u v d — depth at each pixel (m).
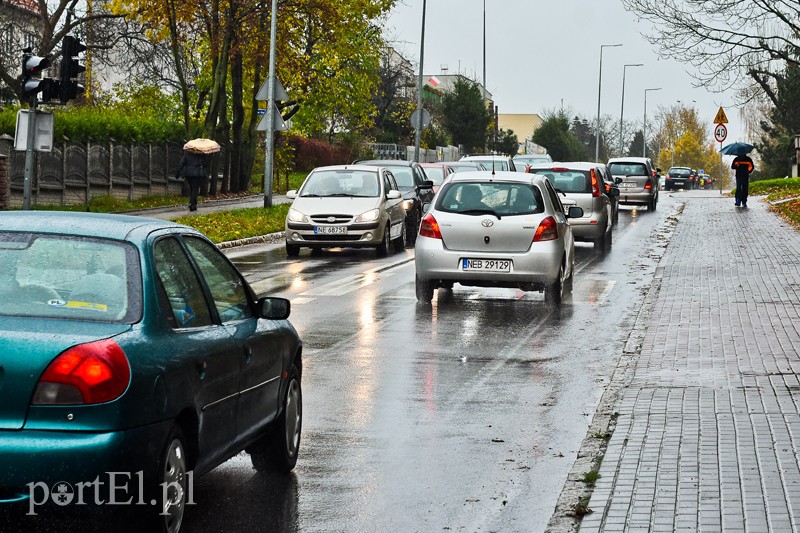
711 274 21.14
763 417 9.31
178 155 46.47
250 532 6.59
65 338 5.50
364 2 50.91
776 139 88.31
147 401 5.61
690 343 13.40
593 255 26.94
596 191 27.42
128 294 5.93
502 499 7.38
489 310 17.23
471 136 101.19
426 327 15.41
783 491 7.09
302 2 47.53
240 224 32.84
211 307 6.79
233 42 47.44
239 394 6.89
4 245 6.09
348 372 12.02
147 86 57.53
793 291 18.41
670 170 96.31
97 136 38.50
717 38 37.25
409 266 24.31
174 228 6.82
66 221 6.31
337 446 8.81
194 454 6.26
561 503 7.02
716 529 6.33
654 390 10.57
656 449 8.26
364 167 28.00
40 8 49.22
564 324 15.82
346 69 54.94
